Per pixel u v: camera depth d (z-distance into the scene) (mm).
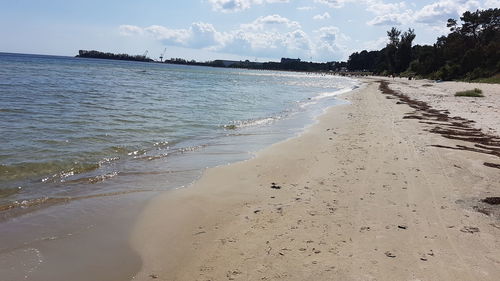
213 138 14773
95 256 5527
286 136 15375
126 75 66875
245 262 5246
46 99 23328
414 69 107625
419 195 7871
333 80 103750
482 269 5023
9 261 5281
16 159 9992
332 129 16625
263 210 7168
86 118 16859
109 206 7457
